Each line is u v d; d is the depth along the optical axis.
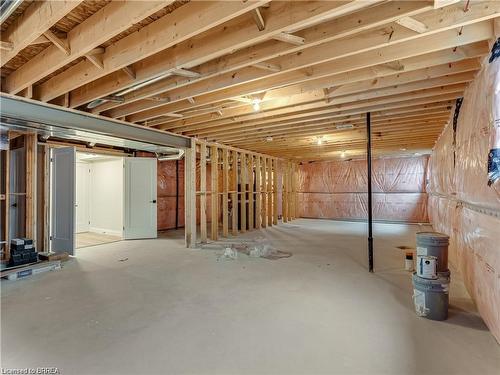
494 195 2.24
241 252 5.61
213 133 6.05
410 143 7.27
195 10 2.16
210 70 2.92
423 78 3.11
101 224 8.27
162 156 7.57
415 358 2.10
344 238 7.02
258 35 2.23
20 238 4.89
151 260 5.01
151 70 2.98
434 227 7.33
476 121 2.82
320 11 1.95
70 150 5.50
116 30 2.19
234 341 2.35
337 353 2.17
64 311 2.93
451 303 3.04
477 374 1.92
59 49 2.70
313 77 3.03
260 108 4.23
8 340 2.38
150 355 2.17
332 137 6.59
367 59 2.74
